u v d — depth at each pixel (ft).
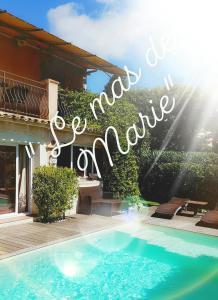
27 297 19.53
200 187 50.49
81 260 25.80
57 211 35.42
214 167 49.26
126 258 26.81
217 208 41.39
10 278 21.53
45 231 30.68
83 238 29.99
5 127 32.55
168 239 32.37
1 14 37.81
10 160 34.73
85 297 20.12
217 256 27.86
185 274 24.04
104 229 33.17
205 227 37.04
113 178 45.37
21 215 35.55
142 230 35.32
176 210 42.42
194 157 52.26
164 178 54.08
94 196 43.86
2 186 33.96
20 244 26.08
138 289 21.45
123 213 43.19
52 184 34.17
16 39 46.75
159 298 20.34
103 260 26.20
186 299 20.21
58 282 21.81
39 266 23.93
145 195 56.29
